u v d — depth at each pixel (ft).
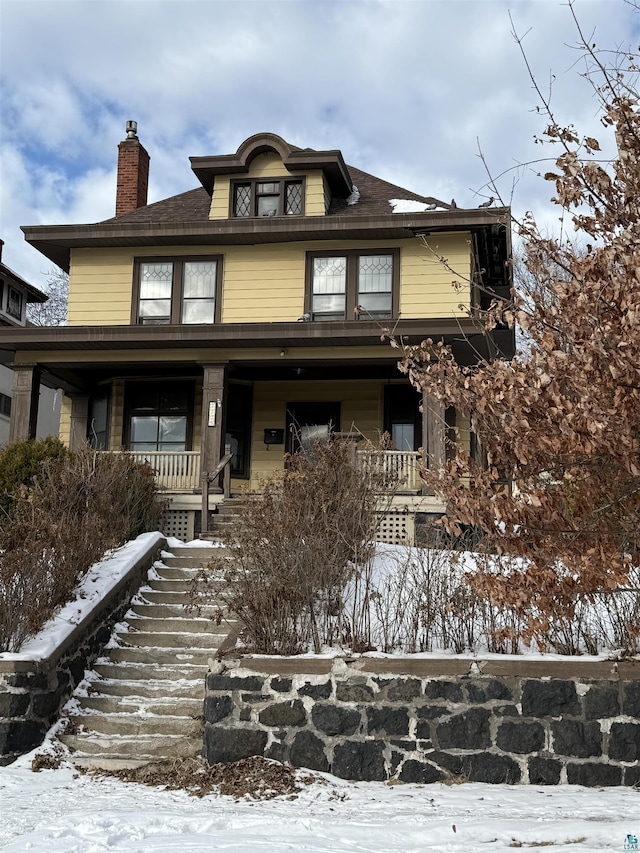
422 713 28.50
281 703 29.25
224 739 29.32
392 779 28.12
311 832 21.97
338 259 65.72
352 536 36.04
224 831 22.35
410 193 70.64
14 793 26.86
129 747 30.89
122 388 70.23
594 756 27.61
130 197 79.05
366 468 41.09
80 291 68.33
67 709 33.40
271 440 68.44
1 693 30.91
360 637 31.50
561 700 28.02
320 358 60.75
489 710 28.27
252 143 66.95
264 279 66.39
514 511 20.61
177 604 41.39
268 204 67.77
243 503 45.75
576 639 30.81
